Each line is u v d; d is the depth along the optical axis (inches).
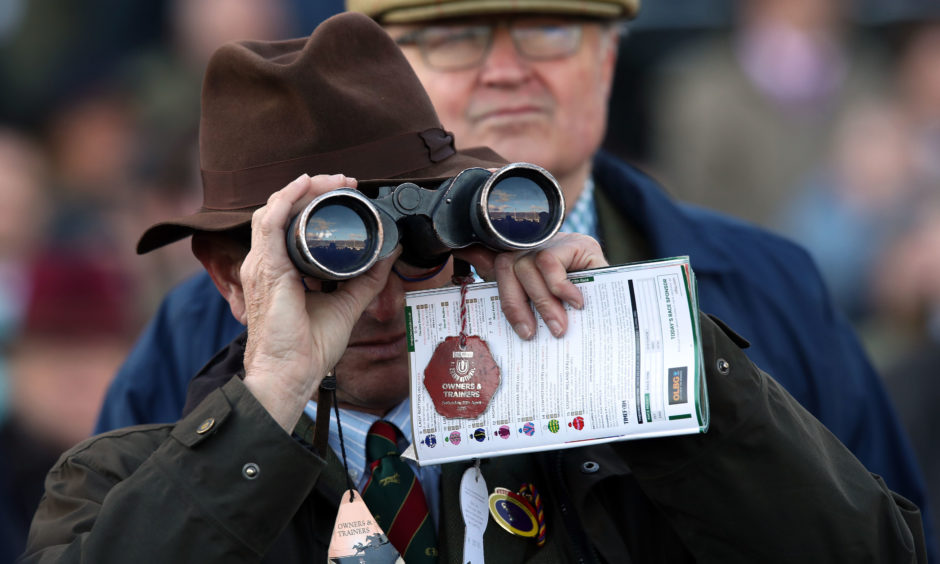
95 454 319.6
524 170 289.6
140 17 813.2
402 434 330.0
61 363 563.8
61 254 655.8
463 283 303.4
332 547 303.0
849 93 862.5
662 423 288.5
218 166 326.0
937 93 891.4
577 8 468.4
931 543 496.7
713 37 850.1
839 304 829.8
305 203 289.3
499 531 315.3
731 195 836.0
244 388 285.9
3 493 529.0
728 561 309.4
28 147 765.3
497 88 473.1
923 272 772.0
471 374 294.0
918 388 639.8
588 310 294.8
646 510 332.2
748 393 302.5
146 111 770.2
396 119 320.5
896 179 853.8
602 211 499.8
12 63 816.3
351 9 495.5
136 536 279.1
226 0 791.1
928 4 874.8
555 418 291.4
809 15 853.8
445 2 462.3
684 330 291.1
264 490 280.4
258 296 290.7
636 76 841.5
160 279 671.1
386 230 288.0
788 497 301.7
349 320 297.7
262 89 319.9
